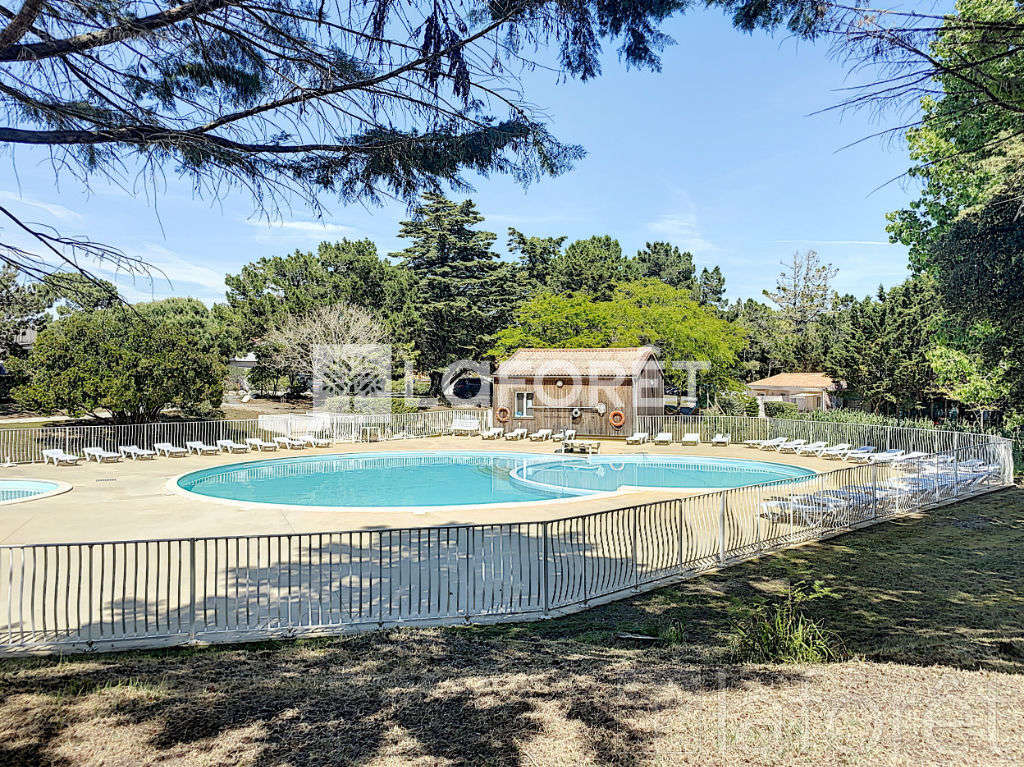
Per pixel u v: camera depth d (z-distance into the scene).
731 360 38.84
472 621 7.93
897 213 26.77
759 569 10.48
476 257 55.12
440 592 8.43
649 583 9.58
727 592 9.26
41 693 5.34
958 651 6.64
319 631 7.41
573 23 4.61
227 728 4.62
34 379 25.62
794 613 7.36
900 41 3.81
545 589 8.30
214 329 41.03
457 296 52.00
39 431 25.92
